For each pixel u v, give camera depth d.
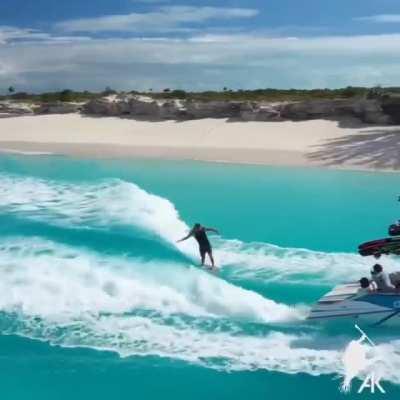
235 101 49.47
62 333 9.12
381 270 9.64
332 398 7.41
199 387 7.66
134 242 13.58
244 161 31.84
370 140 35.78
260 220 18.05
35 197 19.12
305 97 55.66
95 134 45.38
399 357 8.30
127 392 7.58
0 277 11.23
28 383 7.78
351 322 9.30
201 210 19.41
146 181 25.08
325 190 23.41
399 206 20.30
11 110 57.38
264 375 7.92
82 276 11.34
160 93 60.44
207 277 11.52
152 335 9.05
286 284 11.64
